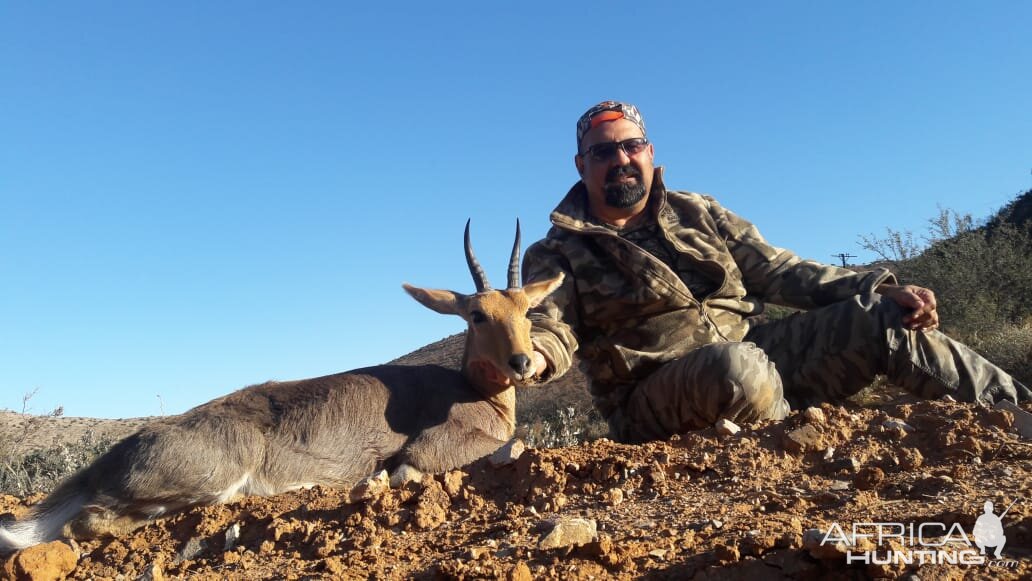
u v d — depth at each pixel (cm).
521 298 159
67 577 111
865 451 115
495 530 100
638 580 81
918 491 98
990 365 160
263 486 141
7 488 268
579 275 169
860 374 165
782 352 172
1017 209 562
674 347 164
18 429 446
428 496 113
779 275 171
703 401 149
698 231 171
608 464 116
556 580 82
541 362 157
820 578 76
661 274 162
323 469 146
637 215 175
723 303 169
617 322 167
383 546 101
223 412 144
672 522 96
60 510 135
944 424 118
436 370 167
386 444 152
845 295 166
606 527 98
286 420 146
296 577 94
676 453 121
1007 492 92
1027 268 352
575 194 180
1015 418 118
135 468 133
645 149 173
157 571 103
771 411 151
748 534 84
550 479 115
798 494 101
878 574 73
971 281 345
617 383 170
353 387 154
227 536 112
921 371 157
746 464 114
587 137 173
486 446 156
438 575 86
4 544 128
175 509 136
